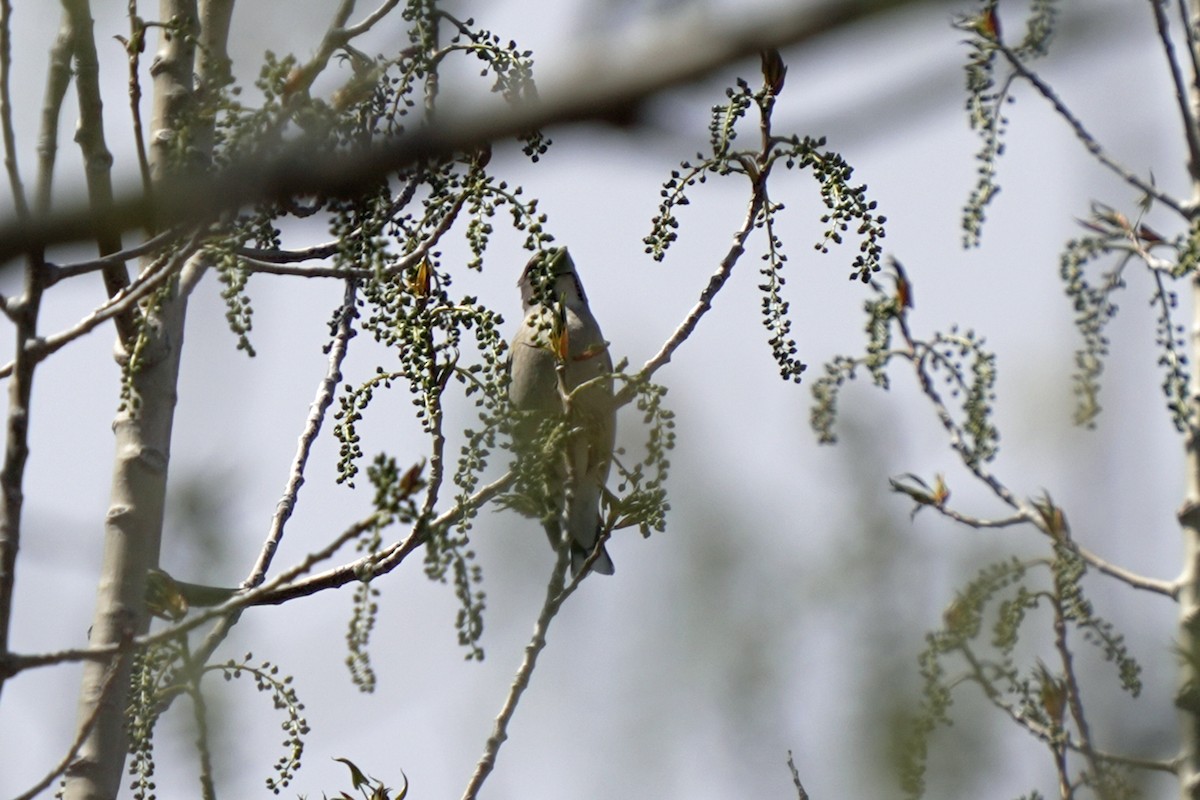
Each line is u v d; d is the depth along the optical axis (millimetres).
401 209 7984
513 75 7801
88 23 6594
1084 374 11031
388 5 7805
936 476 10922
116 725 7578
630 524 7008
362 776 6988
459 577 6758
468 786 6566
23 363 6297
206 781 6500
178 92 8797
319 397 8531
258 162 3203
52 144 6117
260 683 7348
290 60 7121
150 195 3213
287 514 8180
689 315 7918
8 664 5707
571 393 7941
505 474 7660
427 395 7715
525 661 6688
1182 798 6984
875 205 7750
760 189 7930
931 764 6695
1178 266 11250
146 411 8367
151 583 7523
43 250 3271
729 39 2752
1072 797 7188
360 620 7156
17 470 6207
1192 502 11141
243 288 7512
